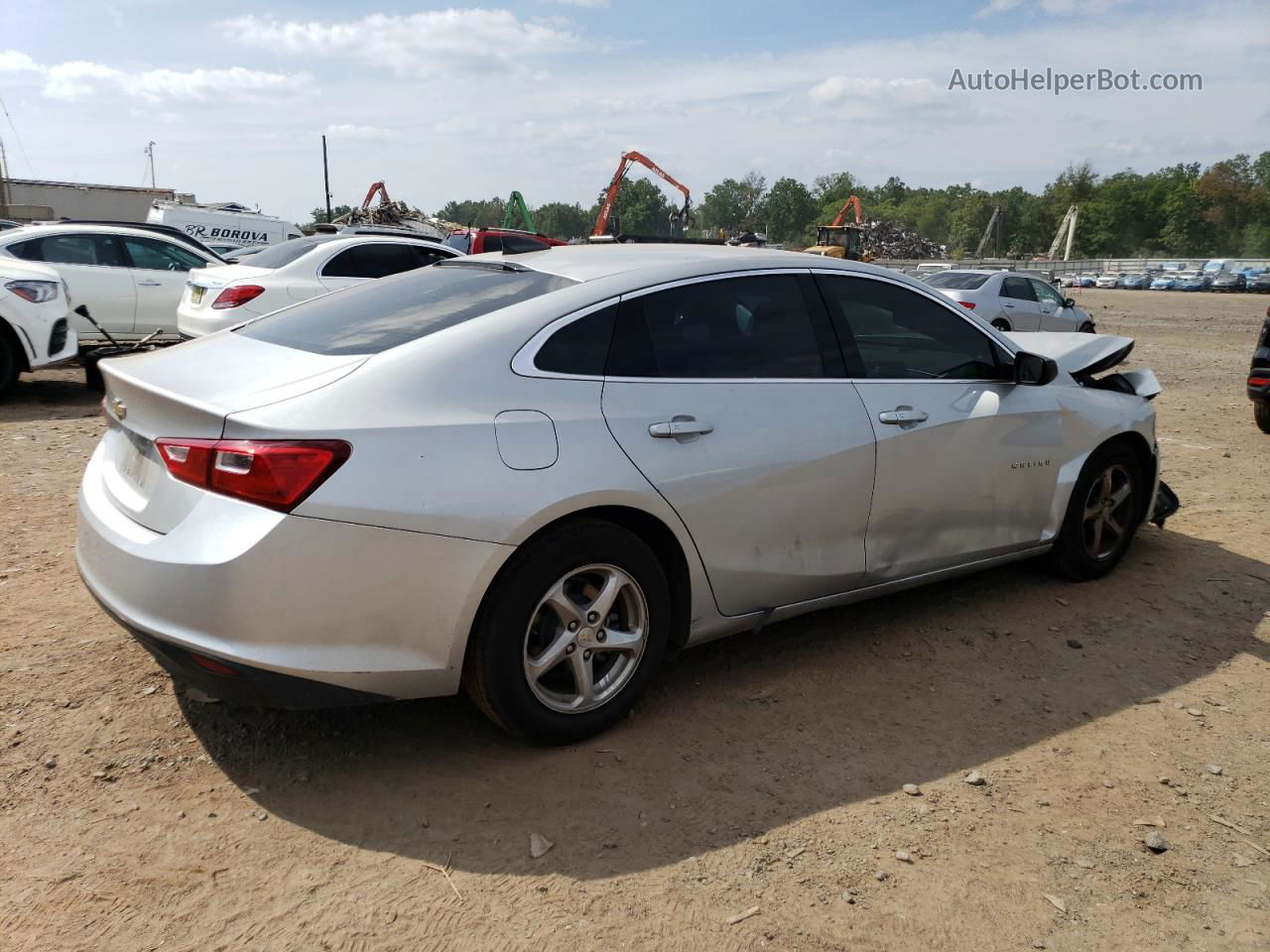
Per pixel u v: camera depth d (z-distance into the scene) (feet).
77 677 11.68
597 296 10.82
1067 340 17.75
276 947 7.64
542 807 9.57
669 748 10.74
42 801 9.32
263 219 87.97
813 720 11.48
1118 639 14.06
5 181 141.79
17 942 7.57
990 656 13.37
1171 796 10.19
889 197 581.12
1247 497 22.09
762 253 12.53
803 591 12.21
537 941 7.80
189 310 33.01
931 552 13.52
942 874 8.81
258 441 8.68
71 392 32.22
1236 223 419.33
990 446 13.84
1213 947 8.08
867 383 12.67
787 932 8.00
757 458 11.27
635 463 10.32
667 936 7.91
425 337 10.08
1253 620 14.87
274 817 9.28
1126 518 16.48
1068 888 8.71
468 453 9.37
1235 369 51.06
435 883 8.45
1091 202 437.58
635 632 10.80
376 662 9.15
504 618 9.66
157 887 8.27
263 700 9.05
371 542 8.89
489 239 61.87
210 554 8.60
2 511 18.07
